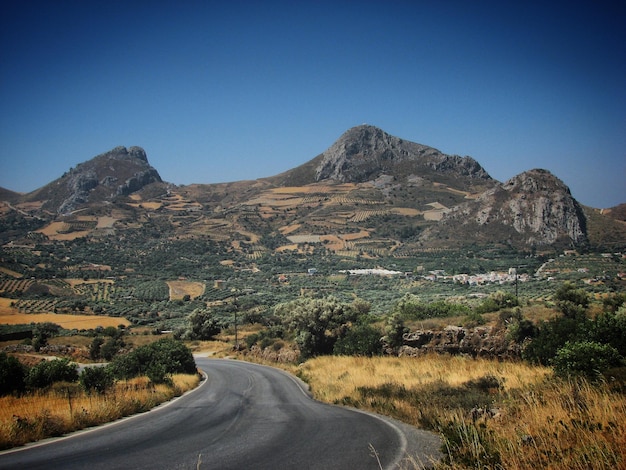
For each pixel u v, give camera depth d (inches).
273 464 309.1
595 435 236.1
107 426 493.7
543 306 1273.4
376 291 4153.5
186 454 342.3
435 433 393.7
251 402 709.9
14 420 417.4
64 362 944.3
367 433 411.2
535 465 225.3
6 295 4340.6
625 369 411.2
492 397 474.0
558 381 437.7
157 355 1227.2
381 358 1076.5
